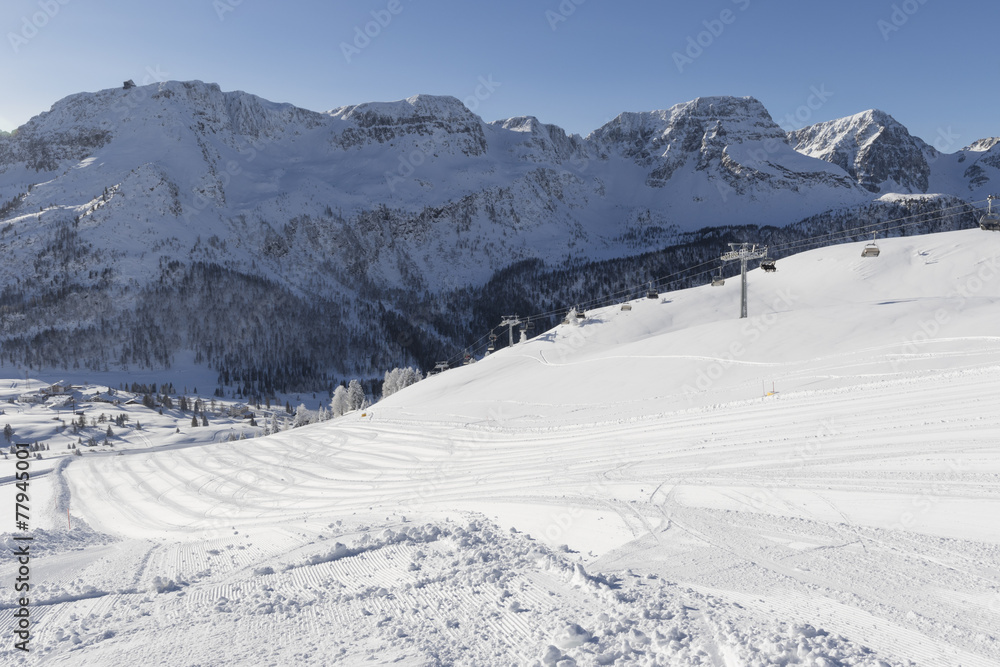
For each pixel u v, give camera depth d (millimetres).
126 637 13430
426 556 17750
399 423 58750
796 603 12328
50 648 13156
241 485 44344
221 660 11773
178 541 26484
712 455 27375
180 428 147250
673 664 10156
